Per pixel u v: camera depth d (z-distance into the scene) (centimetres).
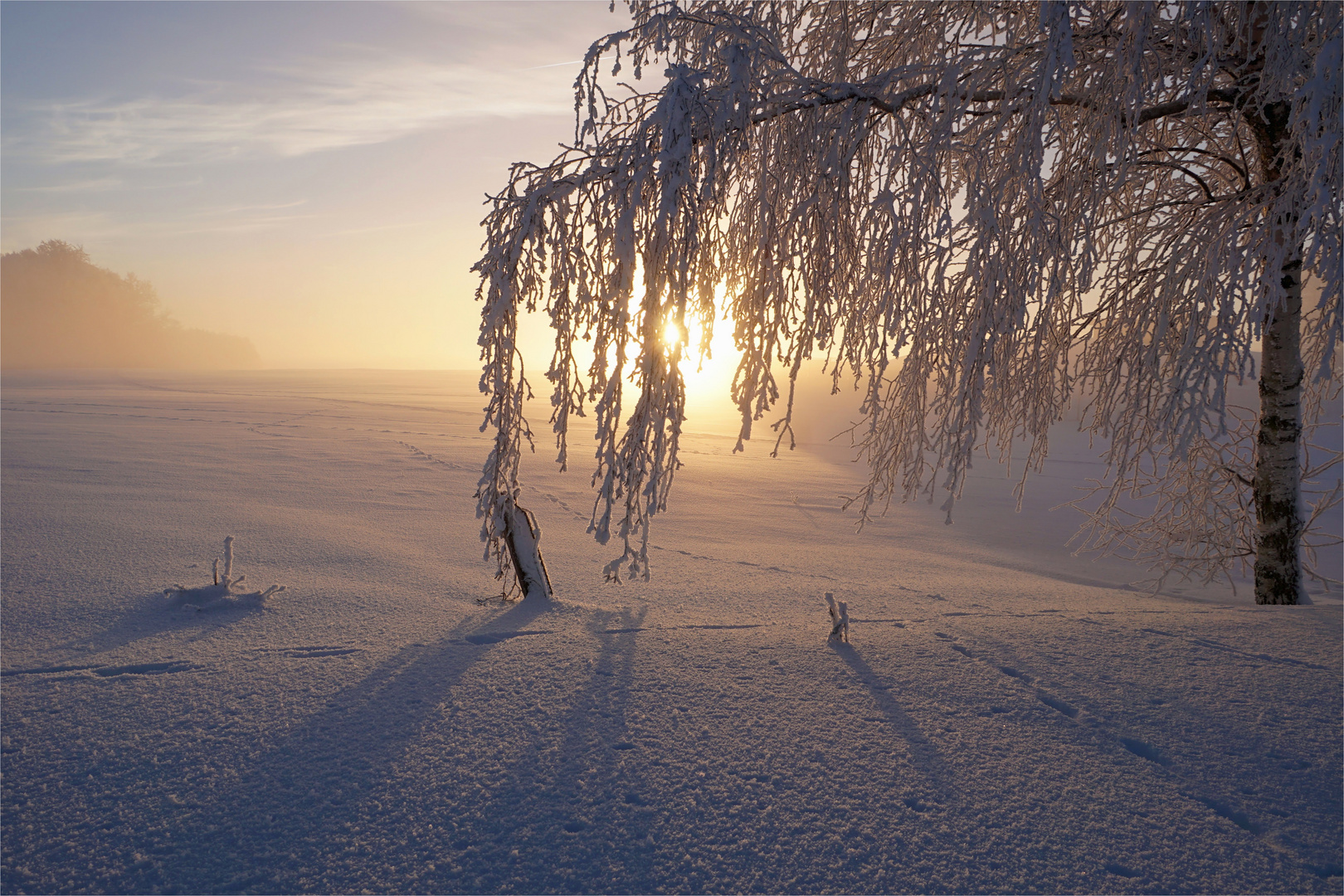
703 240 326
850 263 355
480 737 271
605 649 373
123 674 326
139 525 686
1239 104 418
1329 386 550
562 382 346
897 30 416
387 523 802
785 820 220
